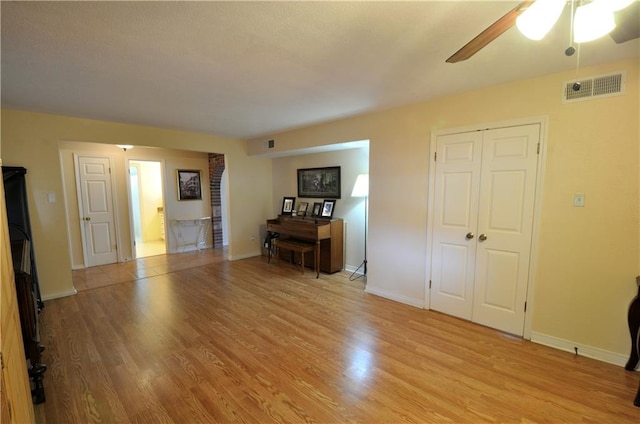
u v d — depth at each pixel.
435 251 3.10
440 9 1.47
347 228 4.70
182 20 1.54
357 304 3.37
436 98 2.94
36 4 1.37
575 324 2.35
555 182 2.37
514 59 2.05
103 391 1.94
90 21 1.54
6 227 1.42
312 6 1.43
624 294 2.16
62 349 2.44
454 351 2.40
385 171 3.44
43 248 3.45
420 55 1.98
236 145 5.36
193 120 3.84
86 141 3.72
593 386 1.97
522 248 2.56
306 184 5.25
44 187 3.43
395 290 3.47
